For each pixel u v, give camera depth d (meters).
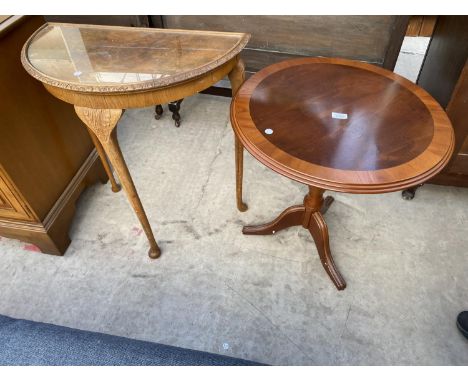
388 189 0.84
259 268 1.42
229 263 1.44
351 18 1.76
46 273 1.43
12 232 1.38
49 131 1.38
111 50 1.15
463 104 1.35
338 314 1.28
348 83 1.18
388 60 1.85
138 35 1.24
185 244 1.52
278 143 0.94
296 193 1.74
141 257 1.47
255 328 1.25
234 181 1.80
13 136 1.18
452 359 1.16
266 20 1.87
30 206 1.27
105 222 1.62
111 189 1.78
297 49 1.96
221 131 2.12
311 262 1.44
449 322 1.25
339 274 1.34
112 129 1.05
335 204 1.67
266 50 2.01
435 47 1.58
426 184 1.72
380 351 1.18
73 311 1.31
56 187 1.42
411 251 1.46
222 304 1.32
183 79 0.98
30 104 1.27
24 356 0.65
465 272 1.39
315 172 0.86
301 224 1.44
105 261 1.46
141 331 1.25
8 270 1.44
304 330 1.24
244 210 1.65
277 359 1.18
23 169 1.23
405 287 1.35
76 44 1.19
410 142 0.94
